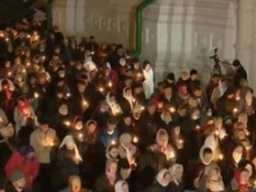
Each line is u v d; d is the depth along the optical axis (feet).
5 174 59.47
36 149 65.36
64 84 82.02
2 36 115.65
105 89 86.69
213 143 65.77
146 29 111.14
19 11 143.43
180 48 108.68
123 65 95.96
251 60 103.24
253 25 102.78
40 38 116.57
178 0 107.76
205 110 82.07
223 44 105.40
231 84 90.33
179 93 81.41
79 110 78.84
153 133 68.69
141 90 82.89
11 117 75.77
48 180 64.18
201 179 60.13
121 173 62.18
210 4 106.32
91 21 129.80
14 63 93.61
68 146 63.16
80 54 106.83
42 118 76.18
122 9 118.42
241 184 61.11
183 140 68.85
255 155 67.05
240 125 70.44
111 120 67.87
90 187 64.75
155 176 60.23
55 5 137.39
